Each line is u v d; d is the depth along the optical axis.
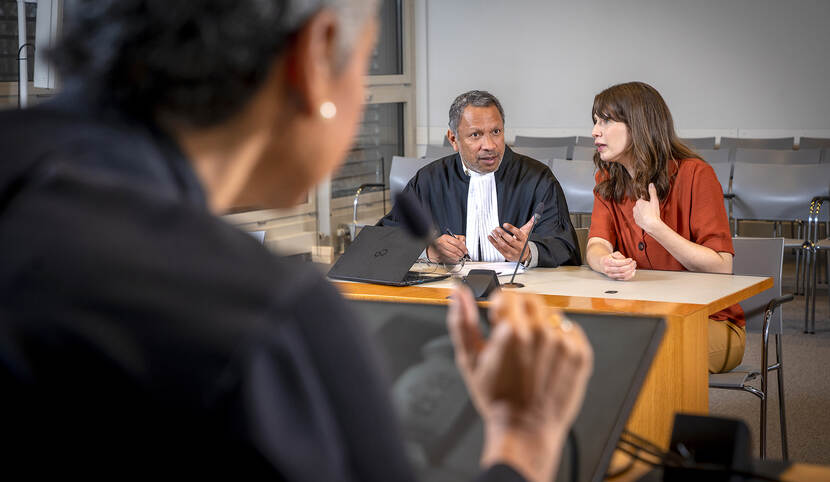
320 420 0.43
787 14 6.77
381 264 2.41
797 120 6.84
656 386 1.92
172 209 0.44
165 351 0.40
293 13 0.48
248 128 0.50
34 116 0.47
